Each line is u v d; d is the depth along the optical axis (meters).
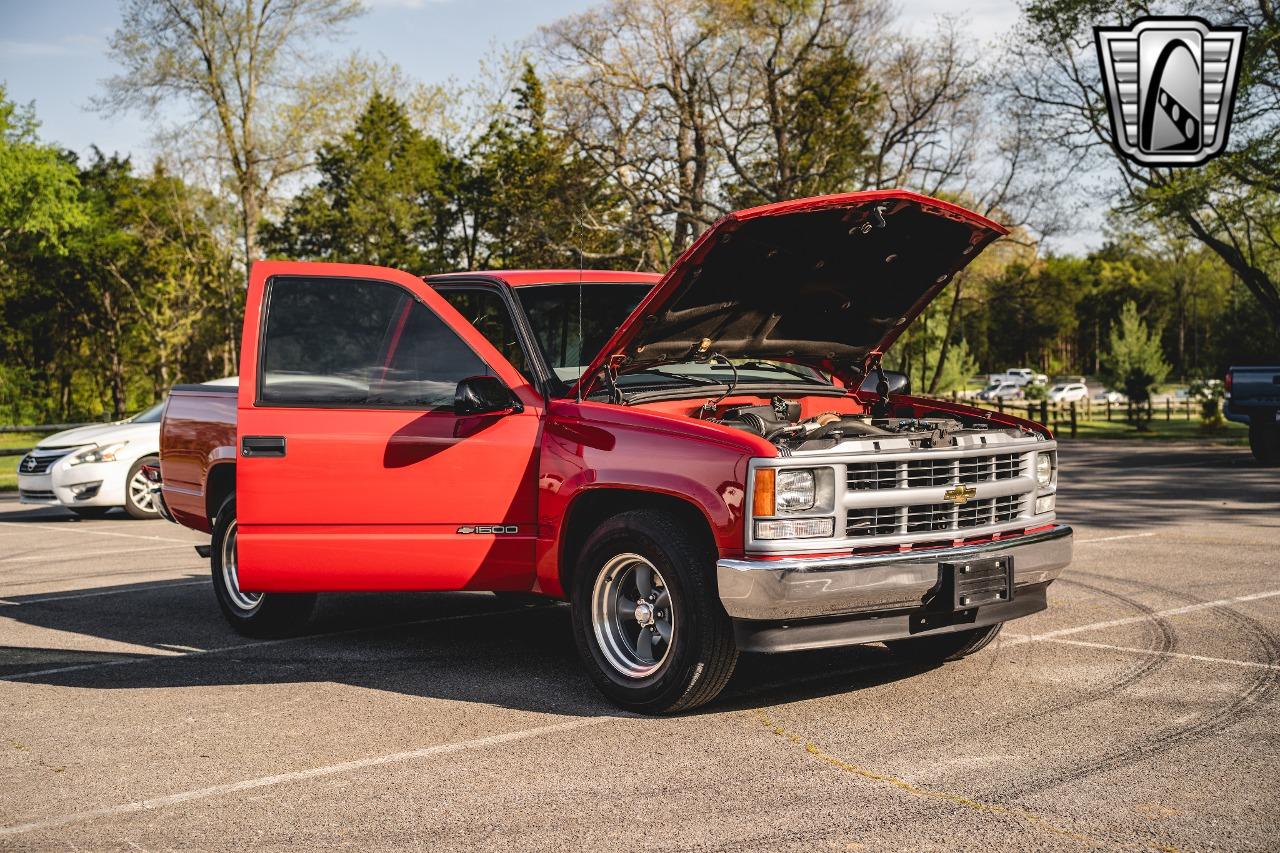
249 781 4.09
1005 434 5.30
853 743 4.43
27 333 65.69
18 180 44.19
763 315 5.76
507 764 4.23
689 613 4.64
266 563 5.33
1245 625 6.46
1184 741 4.38
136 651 6.24
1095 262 115.31
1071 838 3.45
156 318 50.53
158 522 13.23
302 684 5.47
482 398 5.20
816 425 5.16
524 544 5.35
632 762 4.24
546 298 5.79
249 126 39.00
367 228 47.19
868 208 5.16
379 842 3.50
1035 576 5.14
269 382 5.39
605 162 34.19
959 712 4.84
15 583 8.68
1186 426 38.03
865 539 4.65
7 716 4.98
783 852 3.37
